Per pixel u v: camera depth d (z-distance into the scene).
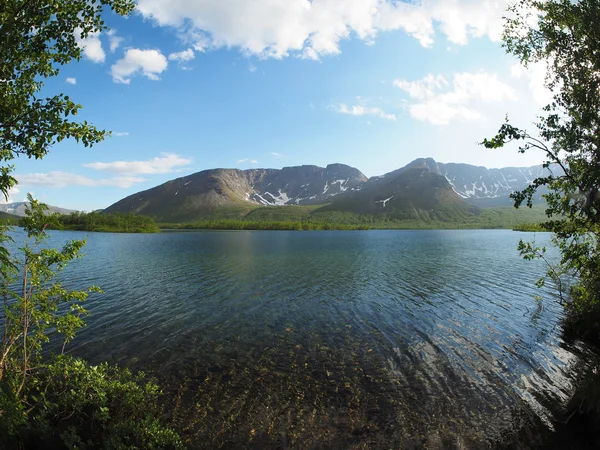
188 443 10.80
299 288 34.06
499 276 40.81
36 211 9.93
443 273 43.34
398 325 22.38
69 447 9.20
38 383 11.30
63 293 10.44
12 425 8.64
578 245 13.36
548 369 15.95
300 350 18.28
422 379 15.09
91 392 11.56
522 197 13.02
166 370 15.80
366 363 16.69
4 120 8.38
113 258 58.31
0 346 10.58
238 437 11.17
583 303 18.81
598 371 13.09
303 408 12.87
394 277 40.44
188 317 24.05
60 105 8.62
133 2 9.61
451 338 20.00
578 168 11.74
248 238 130.88
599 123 10.93
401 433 11.45
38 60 9.27
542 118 11.91
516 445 10.81
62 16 8.83
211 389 14.15
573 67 12.01
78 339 19.45
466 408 12.86
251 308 26.50
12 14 8.30
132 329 21.34
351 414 12.52
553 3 12.09
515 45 13.53
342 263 53.62
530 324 22.41
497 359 17.06
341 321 23.33
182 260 56.47
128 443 9.88
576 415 11.97
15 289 24.77
